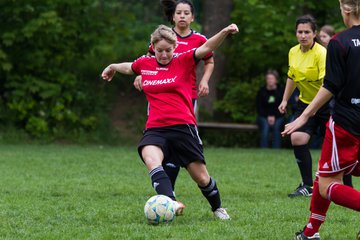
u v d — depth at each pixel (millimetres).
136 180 24547
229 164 30359
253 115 46156
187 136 15383
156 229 14539
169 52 15383
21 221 15742
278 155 34656
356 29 12641
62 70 43906
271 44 44188
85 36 42625
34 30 40188
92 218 16203
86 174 26109
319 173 12844
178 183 23719
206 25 46344
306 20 20734
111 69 16469
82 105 45094
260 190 22266
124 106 48281
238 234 14133
